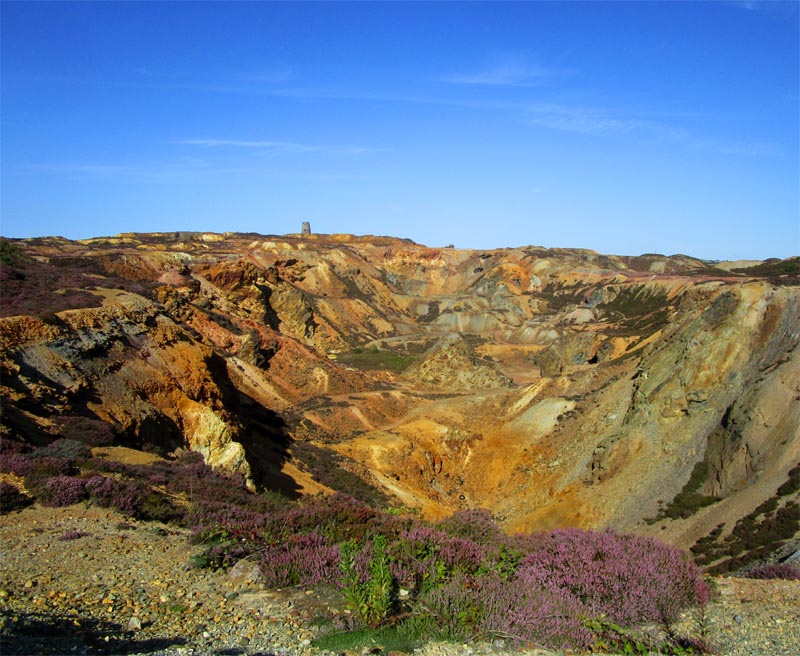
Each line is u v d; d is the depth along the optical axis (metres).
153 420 33.66
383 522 16.31
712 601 12.80
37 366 30.28
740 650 10.09
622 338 79.56
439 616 10.15
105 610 10.55
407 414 63.19
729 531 32.53
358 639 9.47
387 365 88.06
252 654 8.88
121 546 14.39
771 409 37.41
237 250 121.75
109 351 36.50
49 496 17.50
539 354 91.56
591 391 57.59
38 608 10.30
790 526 29.92
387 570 11.14
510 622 10.09
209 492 21.33
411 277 165.88
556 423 53.66
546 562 12.66
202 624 10.07
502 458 52.72
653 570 12.24
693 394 42.97
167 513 17.61
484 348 102.50
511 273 155.12
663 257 162.75
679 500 37.31
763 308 45.28
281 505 21.88
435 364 79.62
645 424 43.69
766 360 42.56
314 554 12.51
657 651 9.90
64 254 76.69
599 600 11.29
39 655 8.27
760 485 34.44
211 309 74.94
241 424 44.25
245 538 14.38
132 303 44.75
